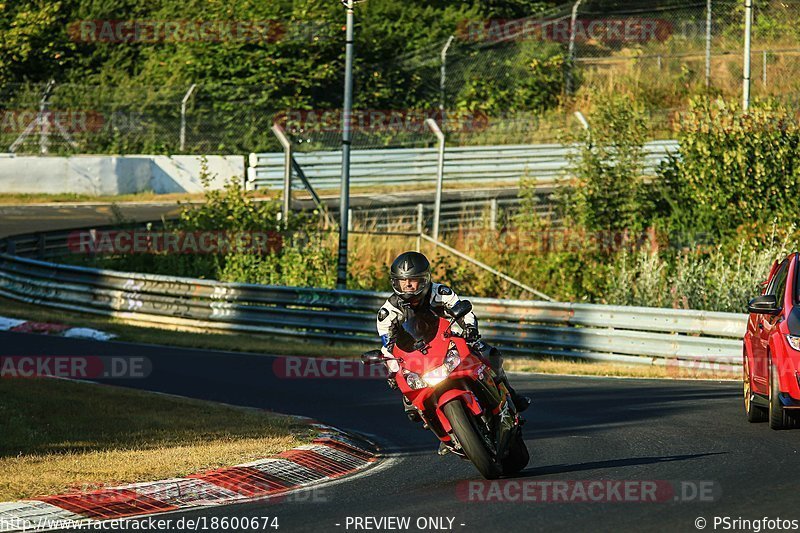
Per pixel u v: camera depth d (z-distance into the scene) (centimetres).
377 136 15025
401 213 11750
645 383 5966
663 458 3475
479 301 7738
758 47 16625
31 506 2816
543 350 7450
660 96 15488
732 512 2611
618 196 10150
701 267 8450
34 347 7019
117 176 13912
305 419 4506
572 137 10756
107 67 16012
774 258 8512
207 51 15700
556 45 16675
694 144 9938
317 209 10725
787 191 9581
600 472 3250
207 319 8669
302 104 14975
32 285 9681
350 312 8125
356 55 15725
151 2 16738
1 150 14838
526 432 4259
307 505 2897
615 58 16388
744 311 8038
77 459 3481
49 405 4572
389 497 2980
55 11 16450
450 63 16050
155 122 15088
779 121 9900
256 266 10162
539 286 10006
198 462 3403
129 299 9006
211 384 5819
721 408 4775
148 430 4128
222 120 14962
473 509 2744
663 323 6981
